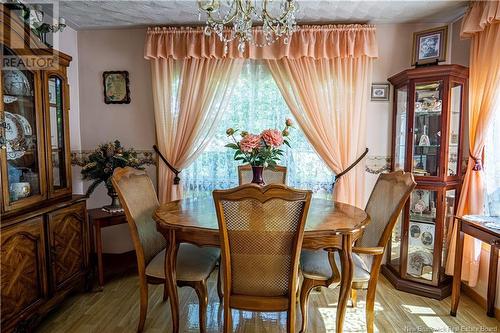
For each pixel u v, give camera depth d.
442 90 2.49
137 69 3.15
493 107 2.21
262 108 3.06
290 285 1.58
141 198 2.12
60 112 2.44
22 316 1.84
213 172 3.12
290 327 1.61
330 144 2.93
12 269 1.78
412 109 2.62
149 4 2.50
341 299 1.78
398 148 2.88
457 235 2.21
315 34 2.86
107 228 3.27
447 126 2.48
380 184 2.17
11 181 1.94
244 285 1.61
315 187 3.07
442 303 2.41
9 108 1.94
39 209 2.07
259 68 3.03
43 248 2.04
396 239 2.82
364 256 2.54
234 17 1.93
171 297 1.87
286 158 3.07
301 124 2.95
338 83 2.90
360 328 2.07
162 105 3.03
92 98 3.21
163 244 2.31
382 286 2.69
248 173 2.88
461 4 2.48
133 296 2.50
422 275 2.63
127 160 2.70
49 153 2.25
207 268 1.98
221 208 1.50
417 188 2.58
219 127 3.08
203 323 1.92
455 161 2.56
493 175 2.31
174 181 3.06
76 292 2.55
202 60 2.96
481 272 2.39
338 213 2.02
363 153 2.98
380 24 2.95
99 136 3.23
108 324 2.11
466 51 2.68
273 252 1.56
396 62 2.97
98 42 3.16
